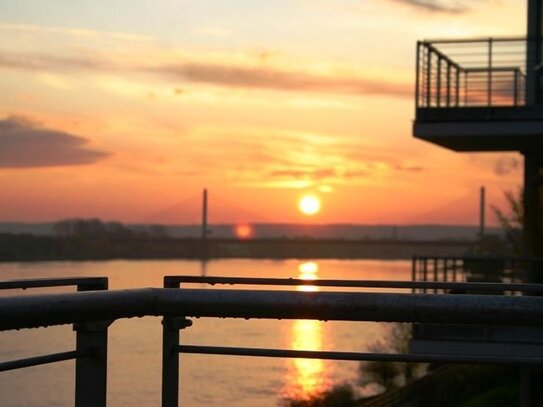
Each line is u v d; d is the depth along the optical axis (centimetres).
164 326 257
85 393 231
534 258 1620
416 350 1418
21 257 19762
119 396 4784
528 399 880
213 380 6066
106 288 258
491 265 1717
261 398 5209
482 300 186
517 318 184
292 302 200
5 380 5309
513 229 2511
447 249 12738
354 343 6062
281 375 6291
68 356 225
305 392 5059
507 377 2008
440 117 1761
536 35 1939
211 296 209
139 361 5744
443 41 1762
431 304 189
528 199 2011
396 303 191
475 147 1977
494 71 1744
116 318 209
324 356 249
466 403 1894
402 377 3775
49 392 4550
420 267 1670
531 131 1716
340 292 198
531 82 1788
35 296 185
